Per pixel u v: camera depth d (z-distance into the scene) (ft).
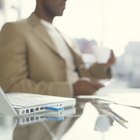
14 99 2.59
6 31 4.74
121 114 2.22
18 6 9.13
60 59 5.11
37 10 5.64
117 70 9.25
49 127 1.71
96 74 5.41
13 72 4.42
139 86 8.79
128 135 1.52
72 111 2.38
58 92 4.17
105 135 1.52
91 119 2.00
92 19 9.96
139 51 9.88
